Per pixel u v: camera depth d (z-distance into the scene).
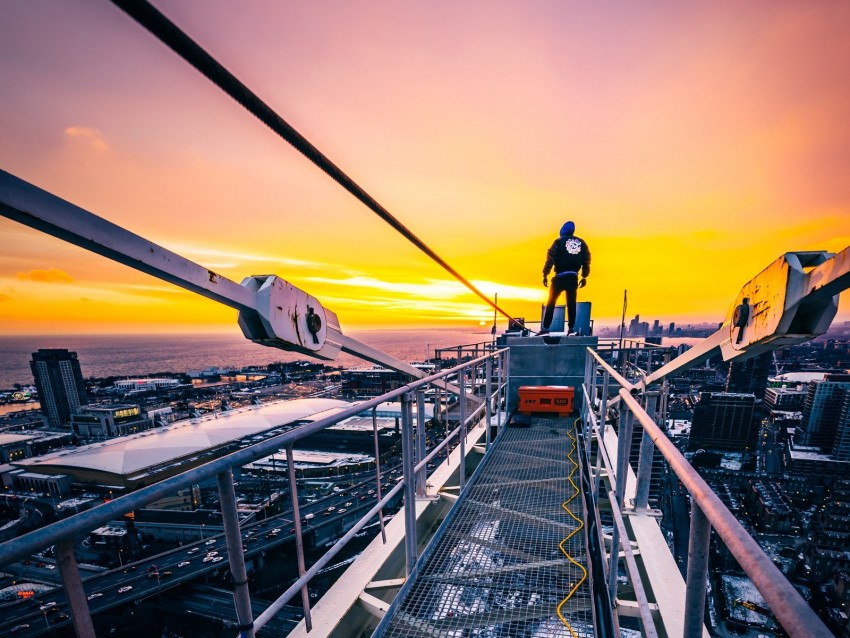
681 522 47.72
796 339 1.52
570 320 6.94
